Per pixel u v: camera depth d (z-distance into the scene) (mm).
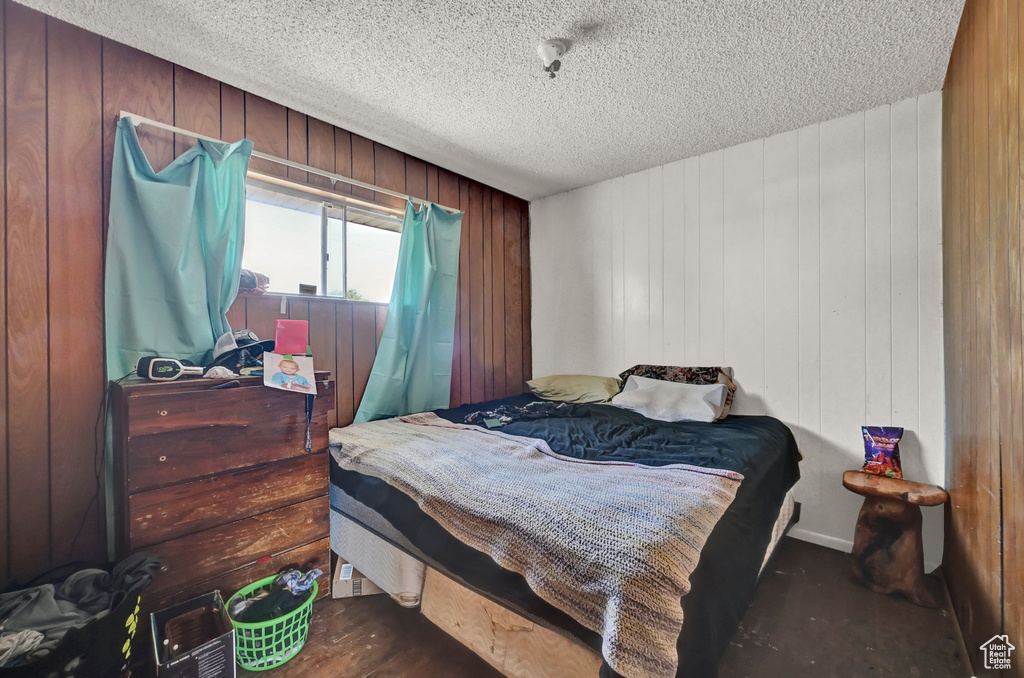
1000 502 1062
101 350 1497
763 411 2299
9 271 1336
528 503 1066
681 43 1537
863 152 2016
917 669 1266
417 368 2416
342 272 2199
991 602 1116
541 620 942
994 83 1086
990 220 1135
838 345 2082
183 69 1689
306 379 1472
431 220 2432
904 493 1621
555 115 2061
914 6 1351
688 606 880
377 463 1469
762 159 2303
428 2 1348
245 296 1848
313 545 1511
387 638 1363
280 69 1699
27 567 1362
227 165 1672
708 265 2496
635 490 1137
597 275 2996
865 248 2012
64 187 1428
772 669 1272
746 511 1271
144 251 1503
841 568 1854
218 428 1289
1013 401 973
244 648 1199
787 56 1610
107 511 1438
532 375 3365
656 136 2277
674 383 2436
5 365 1330
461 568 1111
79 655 893
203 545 1262
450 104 1958
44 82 1393
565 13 1392
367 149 2301
